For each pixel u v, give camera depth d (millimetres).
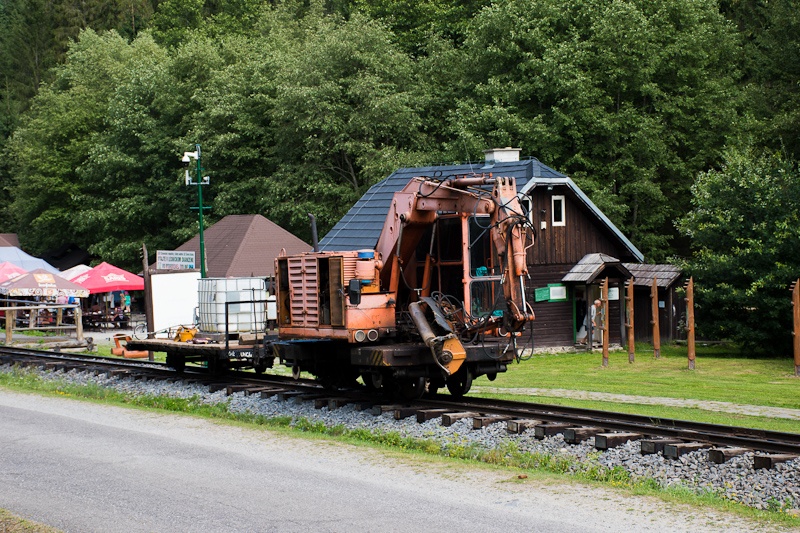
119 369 25750
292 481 12430
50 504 11398
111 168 62094
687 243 53938
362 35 52406
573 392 23641
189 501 11430
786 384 26281
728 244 35938
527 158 46375
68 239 75250
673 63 48250
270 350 22031
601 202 44562
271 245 46281
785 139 47344
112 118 64875
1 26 104312
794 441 14203
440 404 17891
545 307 38125
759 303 33344
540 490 11797
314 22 68750
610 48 47250
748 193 35312
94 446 14961
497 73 50125
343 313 18188
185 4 86000
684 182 49594
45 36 96938
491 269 17594
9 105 93688
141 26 94375
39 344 36031
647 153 46531
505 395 22719
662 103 48312
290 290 20141
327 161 51656
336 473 12922
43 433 16188
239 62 60156
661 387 25266
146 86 61250
